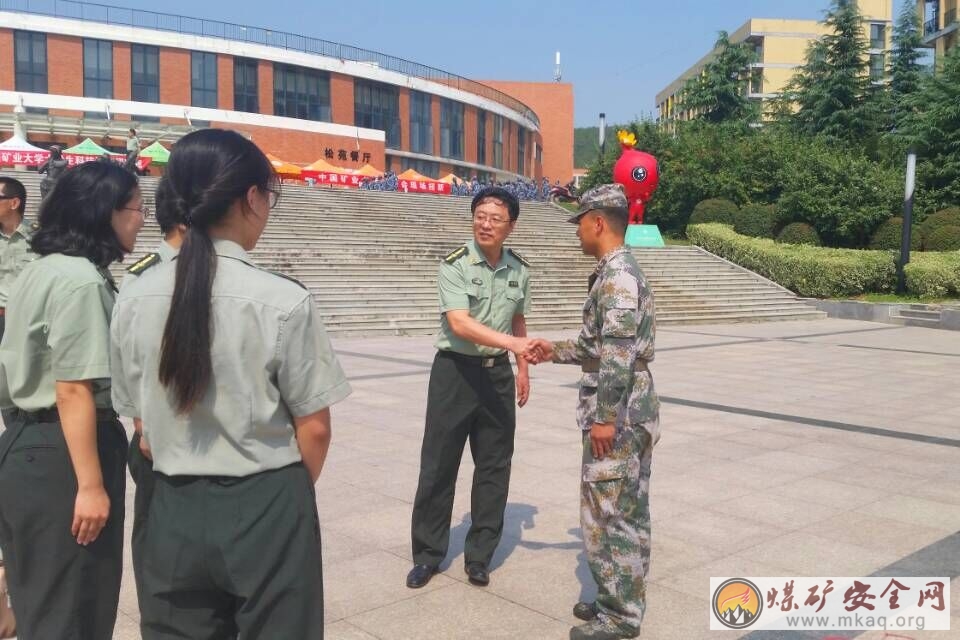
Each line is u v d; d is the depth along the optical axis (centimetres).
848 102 3178
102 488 232
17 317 235
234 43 3912
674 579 384
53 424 240
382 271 1700
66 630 238
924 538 442
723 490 529
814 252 2175
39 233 239
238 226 194
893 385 980
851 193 2302
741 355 1278
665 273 2134
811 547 427
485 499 383
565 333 1611
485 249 381
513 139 5766
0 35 3500
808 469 584
